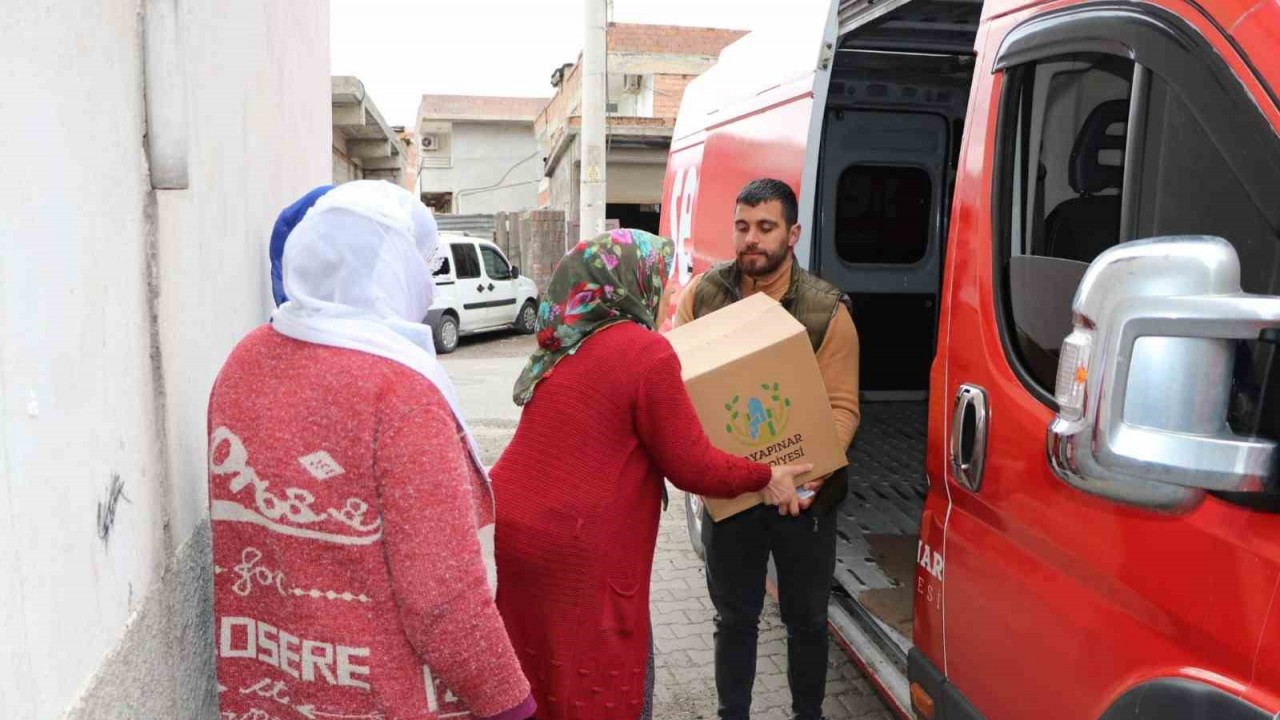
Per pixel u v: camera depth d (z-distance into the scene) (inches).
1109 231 73.1
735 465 86.5
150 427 59.2
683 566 194.2
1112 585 66.7
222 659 59.8
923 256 225.8
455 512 55.3
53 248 44.0
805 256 132.3
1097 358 49.6
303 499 55.2
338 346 56.4
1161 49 64.6
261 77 99.8
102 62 51.3
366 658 56.0
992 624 83.9
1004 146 86.7
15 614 38.6
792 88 142.6
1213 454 45.8
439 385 57.9
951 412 91.5
